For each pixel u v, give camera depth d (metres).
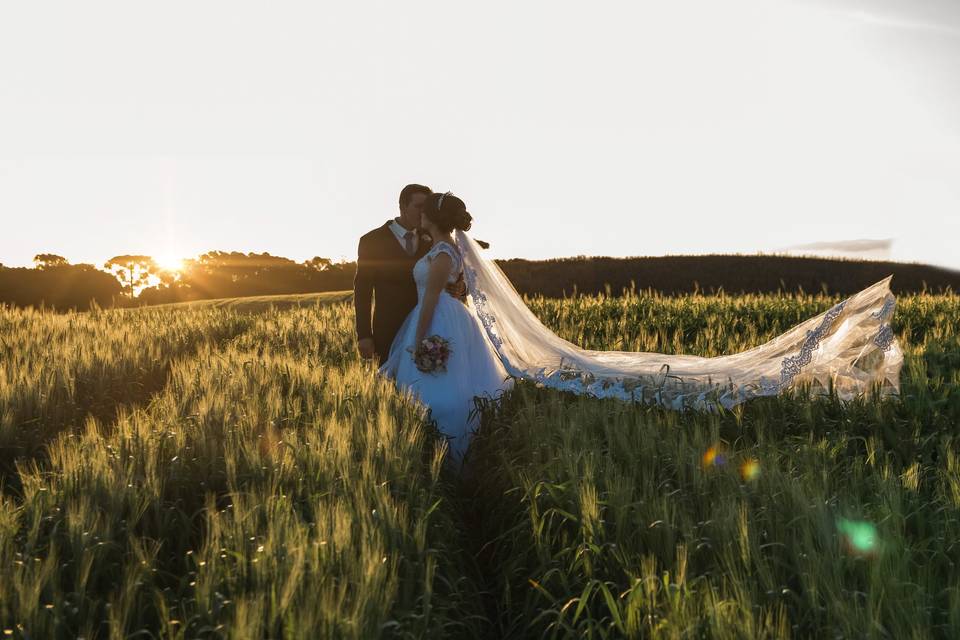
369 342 7.02
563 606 3.48
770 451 4.89
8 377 6.48
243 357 7.46
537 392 7.01
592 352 7.80
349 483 3.94
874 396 6.43
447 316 6.58
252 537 3.29
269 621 2.66
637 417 5.47
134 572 3.09
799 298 14.26
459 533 4.45
